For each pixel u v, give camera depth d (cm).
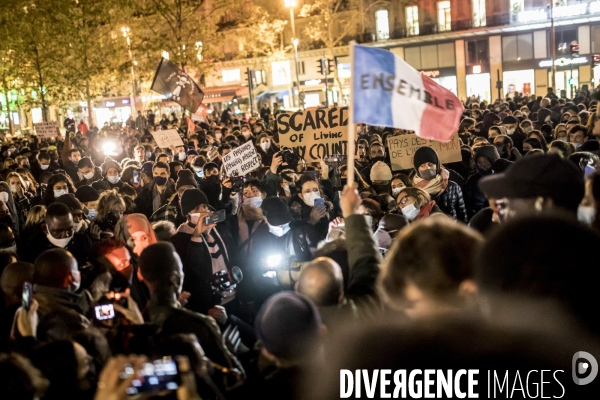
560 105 2011
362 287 338
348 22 4950
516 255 174
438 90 450
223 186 914
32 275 458
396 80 433
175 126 2695
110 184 1142
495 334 170
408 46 5088
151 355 317
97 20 3238
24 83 3162
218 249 613
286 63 5434
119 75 3900
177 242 582
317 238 605
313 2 5219
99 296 445
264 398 281
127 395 226
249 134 1809
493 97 4881
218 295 569
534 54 4709
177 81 1475
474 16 4816
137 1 3425
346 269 448
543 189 304
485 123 1548
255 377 295
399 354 174
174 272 395
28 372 270
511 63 4800
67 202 703
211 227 597
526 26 4634
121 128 3441
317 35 4538
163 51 3319
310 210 739
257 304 597
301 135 964
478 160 859
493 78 4866
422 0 4956
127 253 507
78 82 3362
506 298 173
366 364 177
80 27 3150
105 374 230
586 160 684
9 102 3616
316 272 328
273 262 590
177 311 383
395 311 228
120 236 587
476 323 175
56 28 2895
